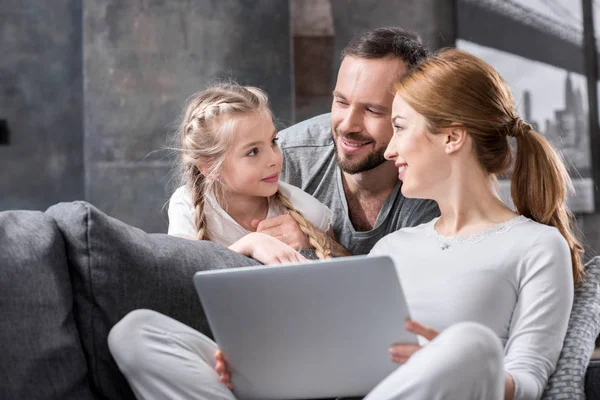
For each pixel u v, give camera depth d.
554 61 6.31
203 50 5.83
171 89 5.82
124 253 1.86
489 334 1.55
